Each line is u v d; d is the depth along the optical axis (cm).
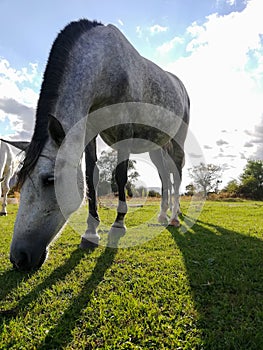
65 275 249
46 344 146
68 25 295
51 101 240
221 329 162
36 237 217
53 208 225
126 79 333
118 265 278
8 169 751
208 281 233
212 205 1316
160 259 301
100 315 174
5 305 192
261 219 671
